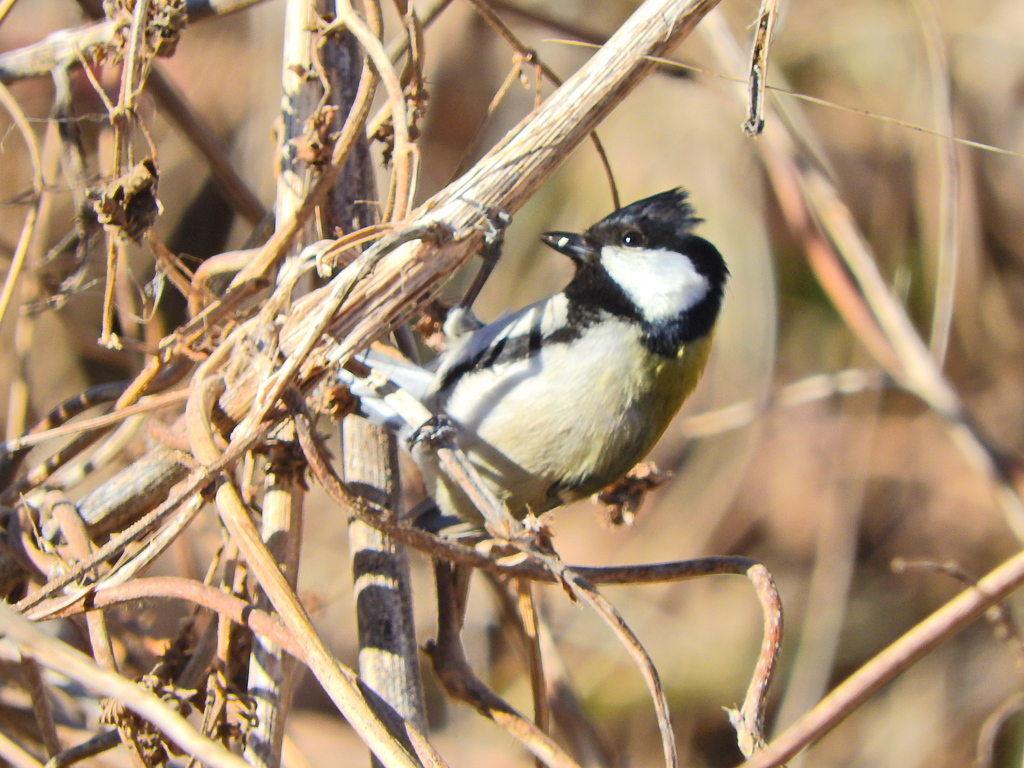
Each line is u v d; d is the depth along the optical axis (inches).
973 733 51.9
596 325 46.3
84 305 48.7
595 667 51.9
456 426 46.2
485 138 51.4
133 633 46.7
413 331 48.0
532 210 51.5
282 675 45.1
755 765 44.7
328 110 45.2
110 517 45.6
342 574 50.4
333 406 45.4
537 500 46.4
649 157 51.6
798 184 48.9
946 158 48.4
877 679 44.9
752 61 45.0
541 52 51.4
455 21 51.3
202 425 44.8
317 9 45.7
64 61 46.1
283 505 45.4
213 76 50.4
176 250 50.0
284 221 45.6
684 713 51.9
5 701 46.6
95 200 45.3
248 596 45.3
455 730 50.2
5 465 46.5
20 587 45.8
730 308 51.8
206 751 43.7
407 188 45.1
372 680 45.4
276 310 44.8
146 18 45.1
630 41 45.3
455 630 45.7
